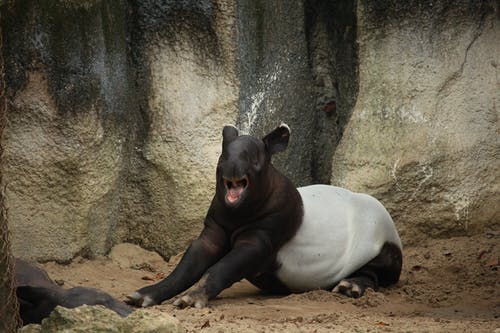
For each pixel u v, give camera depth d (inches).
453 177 956.6
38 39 844.0
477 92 964.0
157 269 903.1
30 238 852.6
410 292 817.5
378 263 829.8
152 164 935.7
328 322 658.2
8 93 835.4
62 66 855.1
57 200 863.7
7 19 828.6
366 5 977.5
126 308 598.2
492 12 967.0
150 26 933.8
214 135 932.6
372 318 673.6
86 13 864.9
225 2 926.4
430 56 967.6
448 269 885.8
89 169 874.1
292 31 992.2
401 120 968.9
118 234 938.1
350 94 1011.3
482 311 733.3
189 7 928.9
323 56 1021.2
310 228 799.7
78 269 867.4
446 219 957.2
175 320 531.8
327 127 1024.2
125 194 940.0
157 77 936.9
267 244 770.8
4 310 524.1
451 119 963.3
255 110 956.0
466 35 967.6
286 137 783.7
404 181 959.6
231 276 748.0
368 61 984.3
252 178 749.3
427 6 963.3
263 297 801.6
